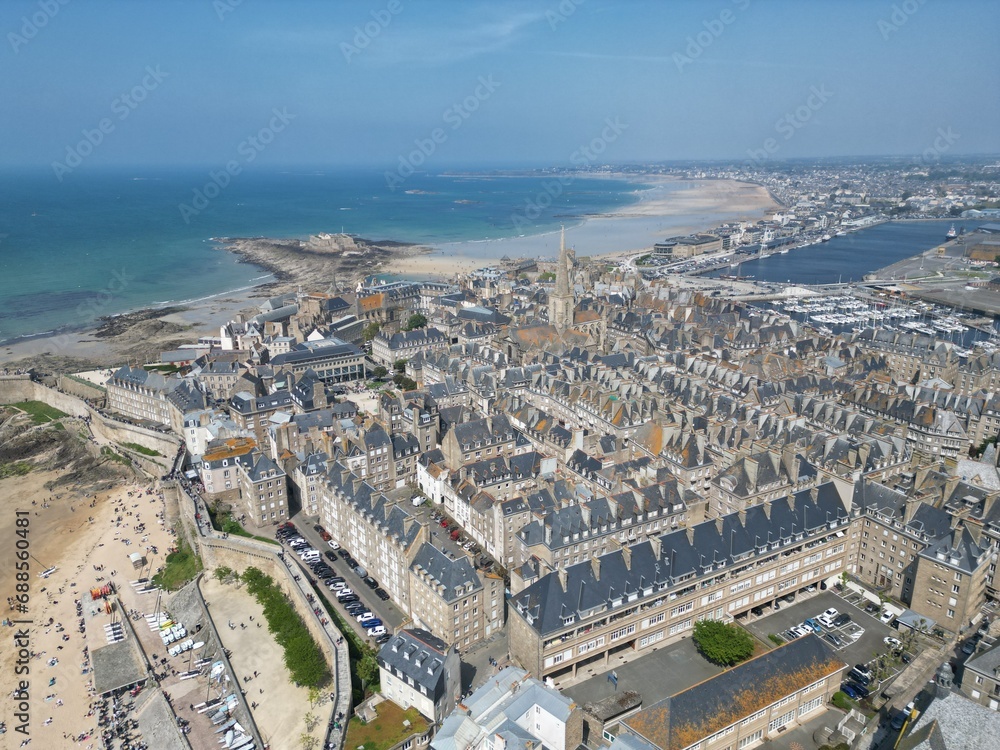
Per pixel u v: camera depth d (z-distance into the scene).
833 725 151.25
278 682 188.50
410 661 163.38
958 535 179.88
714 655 171.38
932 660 169.38
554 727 138.50
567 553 199.38
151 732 178.50
